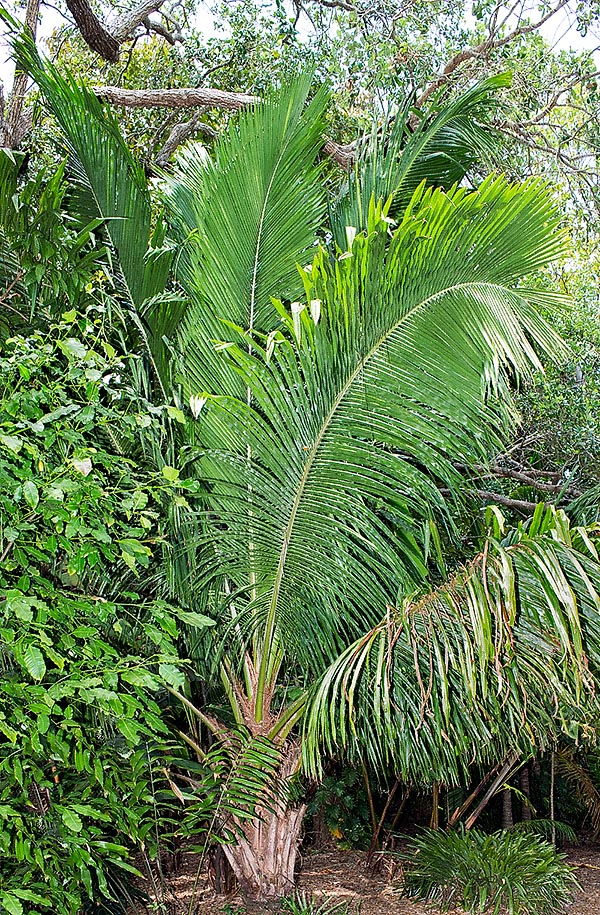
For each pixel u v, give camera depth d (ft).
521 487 25.93
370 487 10.46
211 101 20.97
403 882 19.44
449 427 10.20
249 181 11.37
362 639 10.33
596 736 18.43
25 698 7.68
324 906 15.05
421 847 19.70
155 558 12.39
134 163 12.33
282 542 11.20
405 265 9.16
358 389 9.80
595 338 23.97
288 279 12.05
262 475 10.74
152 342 12.43
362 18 19.36
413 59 19.72
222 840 12.66
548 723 12.49
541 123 20.81
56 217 10.32
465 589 9.16
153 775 11.96
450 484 10.76
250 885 14.11
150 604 9.55
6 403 7.33
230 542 11.68
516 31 19.75
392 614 10.16
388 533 11.03
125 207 12.32
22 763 8.11
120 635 11.12
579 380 24.11
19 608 6.66
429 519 10.73
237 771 12.27
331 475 10.41
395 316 9.50
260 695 13.33
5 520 7.45
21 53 11.59
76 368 8.07
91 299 11.53
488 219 9.19
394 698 11.90
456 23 20.16
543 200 9.22
